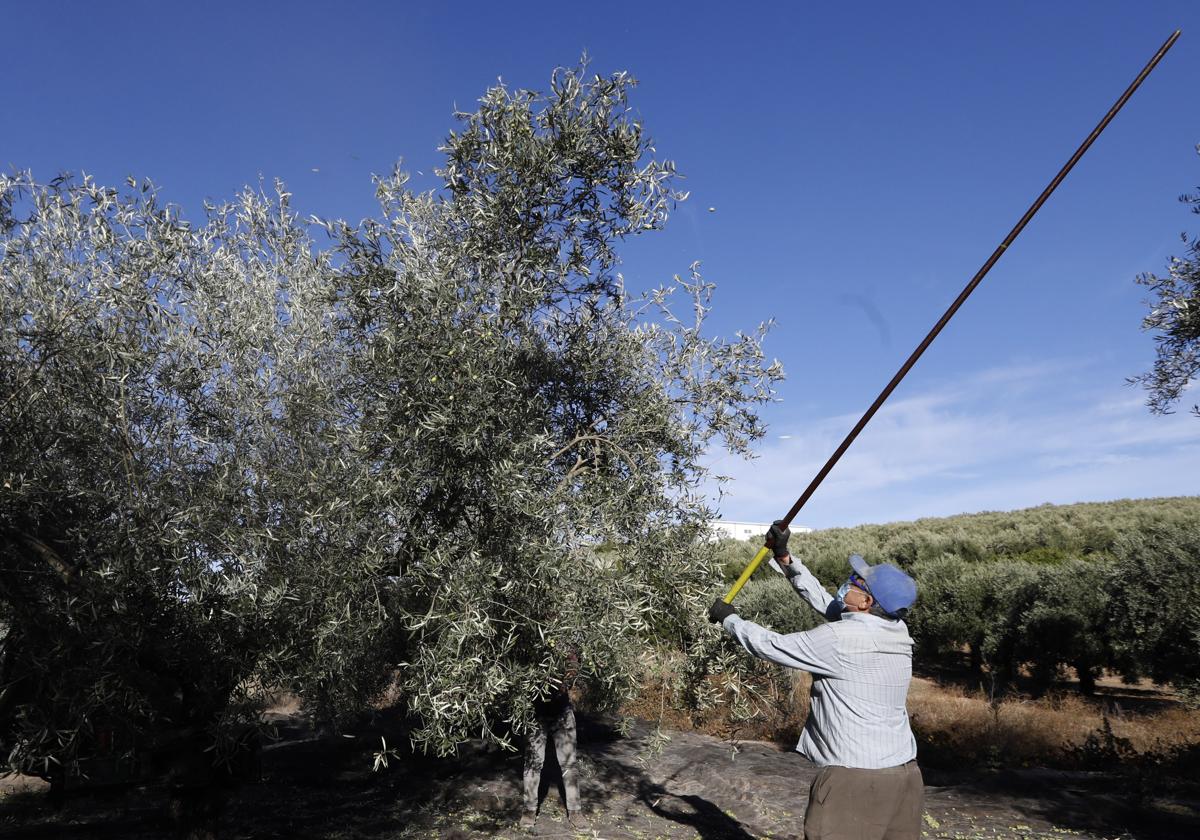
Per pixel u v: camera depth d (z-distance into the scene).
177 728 4.45
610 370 5.02
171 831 6.71
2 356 3.94
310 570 4.03
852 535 35.44
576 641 3.98
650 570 4.63
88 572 3.88
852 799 3.79
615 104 4.46
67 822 7.04
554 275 4.54
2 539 3.90
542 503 3.99
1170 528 13.48
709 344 5.05
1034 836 6.89
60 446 4.11
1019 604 18.80
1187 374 7.16
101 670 3.89
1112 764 10.20
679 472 4.88
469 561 3.80
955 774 9.99
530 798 7.05
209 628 4.07
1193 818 7.48
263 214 4.84
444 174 4.41
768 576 21.22
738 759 9.59
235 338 4.46
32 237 4.27
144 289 4.32
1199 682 12.43
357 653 4.37
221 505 4.09
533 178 4.27
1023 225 4.13
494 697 3.97
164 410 4.36
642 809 7.66
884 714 3.86
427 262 4.34
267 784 8.47
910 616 21.66
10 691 4.34
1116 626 13.83
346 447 4.24
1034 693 17.89
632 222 4.48
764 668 5.29
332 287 4.25
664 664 4.94
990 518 38.31
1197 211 6.96
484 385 3.91
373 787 8.48
